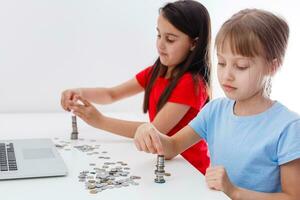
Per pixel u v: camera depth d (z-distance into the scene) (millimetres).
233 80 845
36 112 1699
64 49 1701
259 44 818
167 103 1199
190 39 1211
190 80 1205
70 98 1306
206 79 1262
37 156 935
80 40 1713
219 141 975
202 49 1231
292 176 827
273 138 860
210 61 1271
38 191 761
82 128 1319
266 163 873
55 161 902
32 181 811
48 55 1688
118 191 770
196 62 1235
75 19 1694
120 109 1792
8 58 1645
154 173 884
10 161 889
